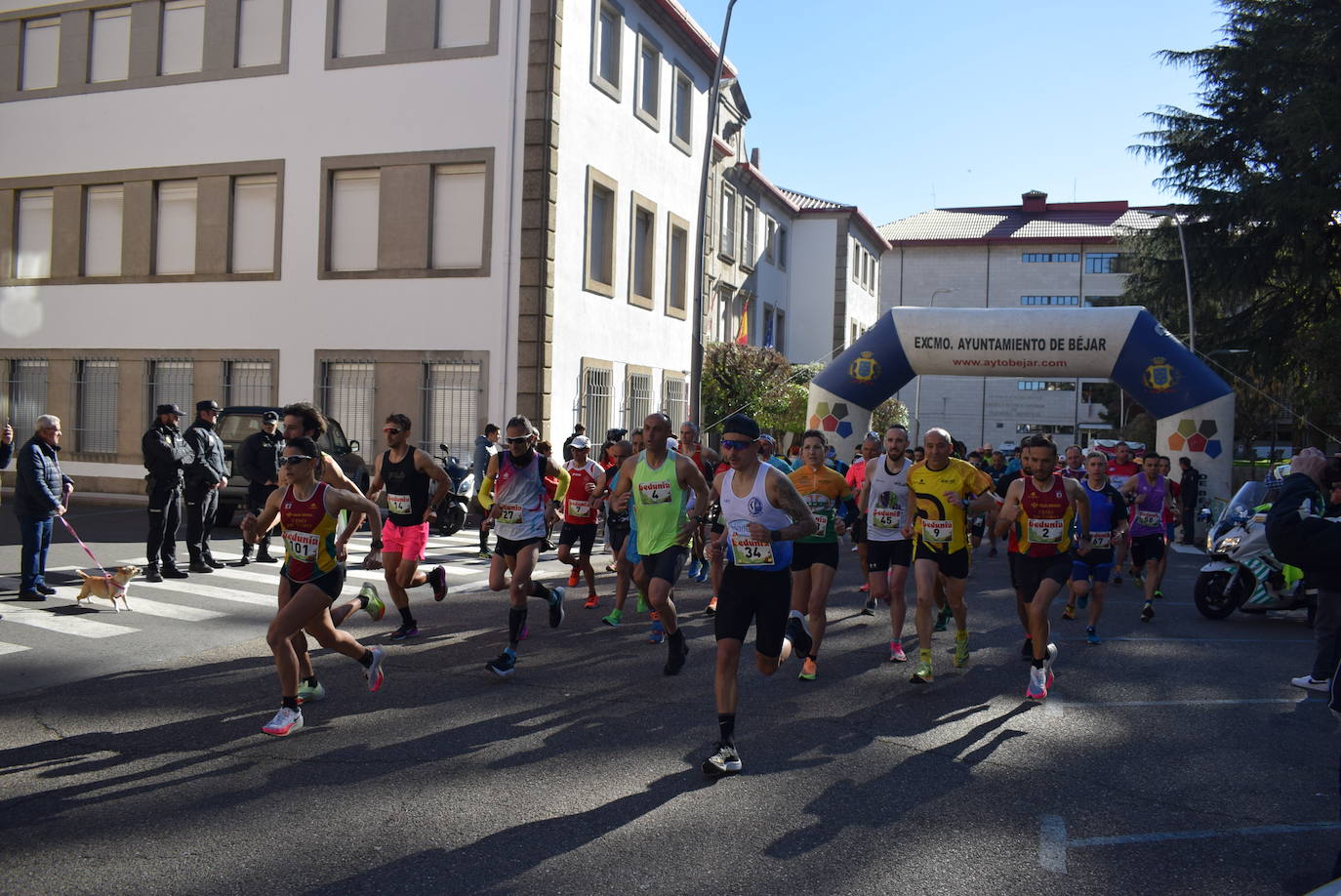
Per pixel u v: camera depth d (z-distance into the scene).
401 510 8.89
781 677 8.05
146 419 22.14
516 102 19.69
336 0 20.69
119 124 22.25
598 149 21.84
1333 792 5.56
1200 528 21.11
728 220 34.41
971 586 13.91
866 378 20.80
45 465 10.34
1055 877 4.34
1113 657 9.24
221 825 4.73
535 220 19.59
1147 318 19.89
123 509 20.09
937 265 68.44
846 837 4.72
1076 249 66.75
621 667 8.20
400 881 4.14
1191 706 7.46
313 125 20.77
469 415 20.06
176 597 10.76
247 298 21.27
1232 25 31.86
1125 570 16.39
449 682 7.56
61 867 4.24
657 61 25.08
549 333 19.94
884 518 9.02
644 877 4.22
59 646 8.43
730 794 5.27
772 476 5.87
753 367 29.42
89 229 22.83
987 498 7.95
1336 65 29.47
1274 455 44.34
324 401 20.81
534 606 11.02
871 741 6.32
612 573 13.85
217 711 6.66
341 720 6.50
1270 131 29.72
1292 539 6.54
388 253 20.34
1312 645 10.12
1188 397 19.75
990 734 6.55
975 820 5.00
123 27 22.36
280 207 21.02
